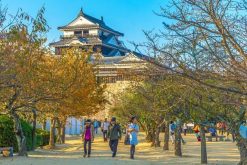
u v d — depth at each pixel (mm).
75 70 26500
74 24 84000
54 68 26625
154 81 10219
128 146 35562
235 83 7828
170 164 21328
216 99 10602
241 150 15992
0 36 14781
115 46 80250
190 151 30234
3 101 21203
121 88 41656
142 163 21312
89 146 24625
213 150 31156
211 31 7426
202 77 7625
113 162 21219
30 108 24094
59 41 74062
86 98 29469
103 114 56312
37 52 20547
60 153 28188
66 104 25594
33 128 28969
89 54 34562
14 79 17156
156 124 34281
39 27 16062
